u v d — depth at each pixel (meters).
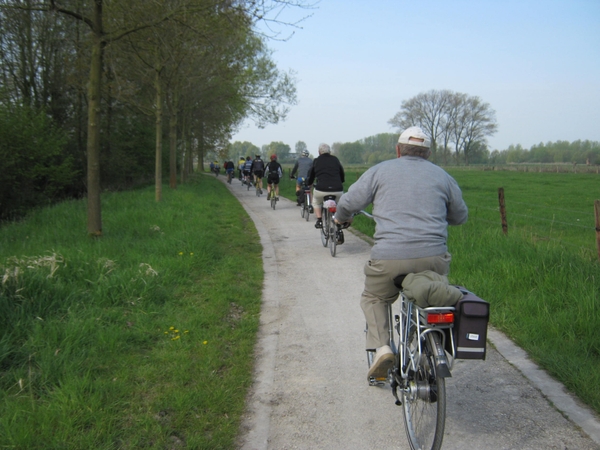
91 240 8.63
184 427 3.35
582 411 3.53
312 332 5.23
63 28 20.55
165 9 9.59
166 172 33.75
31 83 21.25
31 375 3.80
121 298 5.64
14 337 4.37
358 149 112.38
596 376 3.82
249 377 4.17
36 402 3.48
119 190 26.05
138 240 8.85
